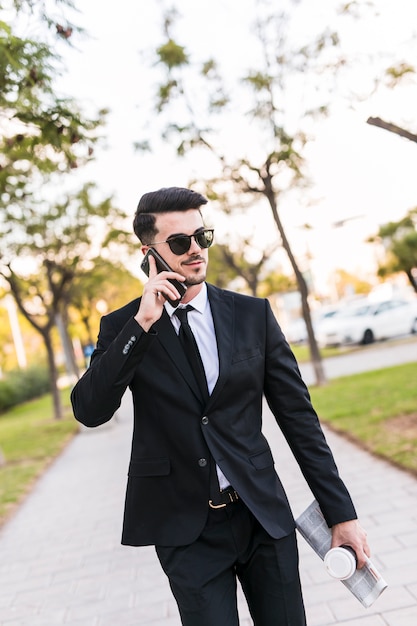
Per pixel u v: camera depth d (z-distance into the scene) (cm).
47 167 496
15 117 431
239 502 200
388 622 331
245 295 215
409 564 396
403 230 2391
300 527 207
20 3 369
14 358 4594
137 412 203
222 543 198
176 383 197
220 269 2497
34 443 1320
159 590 431
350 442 793
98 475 883
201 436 197
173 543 195
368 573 199
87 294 2670
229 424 199
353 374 1559
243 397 201
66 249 1595
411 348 2016
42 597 454
